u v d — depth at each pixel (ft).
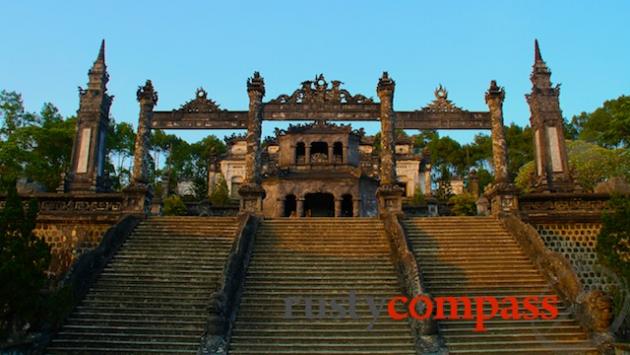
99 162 80.84
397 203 72.95
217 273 52.65
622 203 48.19
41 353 40.11
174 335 42.57
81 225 70.08
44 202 71.41
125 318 45.11
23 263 38.04
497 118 79.46
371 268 53.93
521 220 63.26
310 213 130.00
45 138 116.16
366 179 125.70
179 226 64.64
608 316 41.68
